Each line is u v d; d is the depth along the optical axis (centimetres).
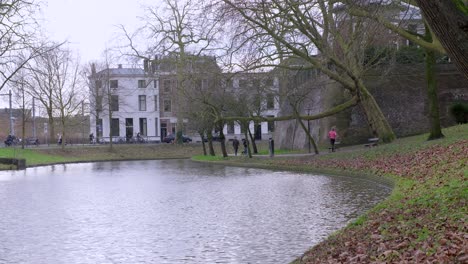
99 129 8581
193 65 4816
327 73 3450
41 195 2392
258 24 2962
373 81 4497
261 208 1788
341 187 2305
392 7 2459
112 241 1332
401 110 4516
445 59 4538
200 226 1491
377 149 3175
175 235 1379
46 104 7156
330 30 3059
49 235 1425
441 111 4400
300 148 5525
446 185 1473
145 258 1153
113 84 8531
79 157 6512
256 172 3597
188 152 7225
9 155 5478
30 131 10981
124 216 1717
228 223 1520
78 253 1216
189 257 1145
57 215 1770
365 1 1802
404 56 4522
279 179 2914
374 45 3912
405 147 2902
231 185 2662
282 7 2997
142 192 2447
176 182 2950
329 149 4450
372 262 823
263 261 1081
